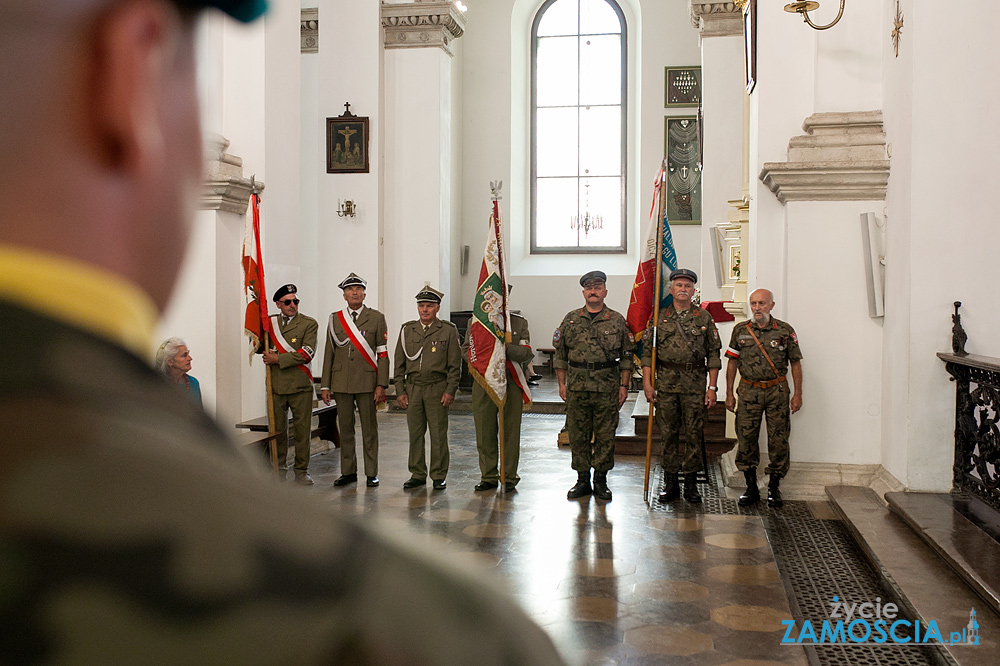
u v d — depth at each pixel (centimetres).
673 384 720
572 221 1811
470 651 32
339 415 795
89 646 28
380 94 1332
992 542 498
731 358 711
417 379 780
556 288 1797
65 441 29
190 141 36
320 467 880
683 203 1688
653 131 1725
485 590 34
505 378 757
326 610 30
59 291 30
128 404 31
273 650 29
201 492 31
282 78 880
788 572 534
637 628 445
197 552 30
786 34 752
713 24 1245
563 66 1820
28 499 28
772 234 760
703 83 1253
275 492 34
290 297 786
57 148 31
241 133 840
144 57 33
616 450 968
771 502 692
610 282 1789
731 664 400
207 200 776
